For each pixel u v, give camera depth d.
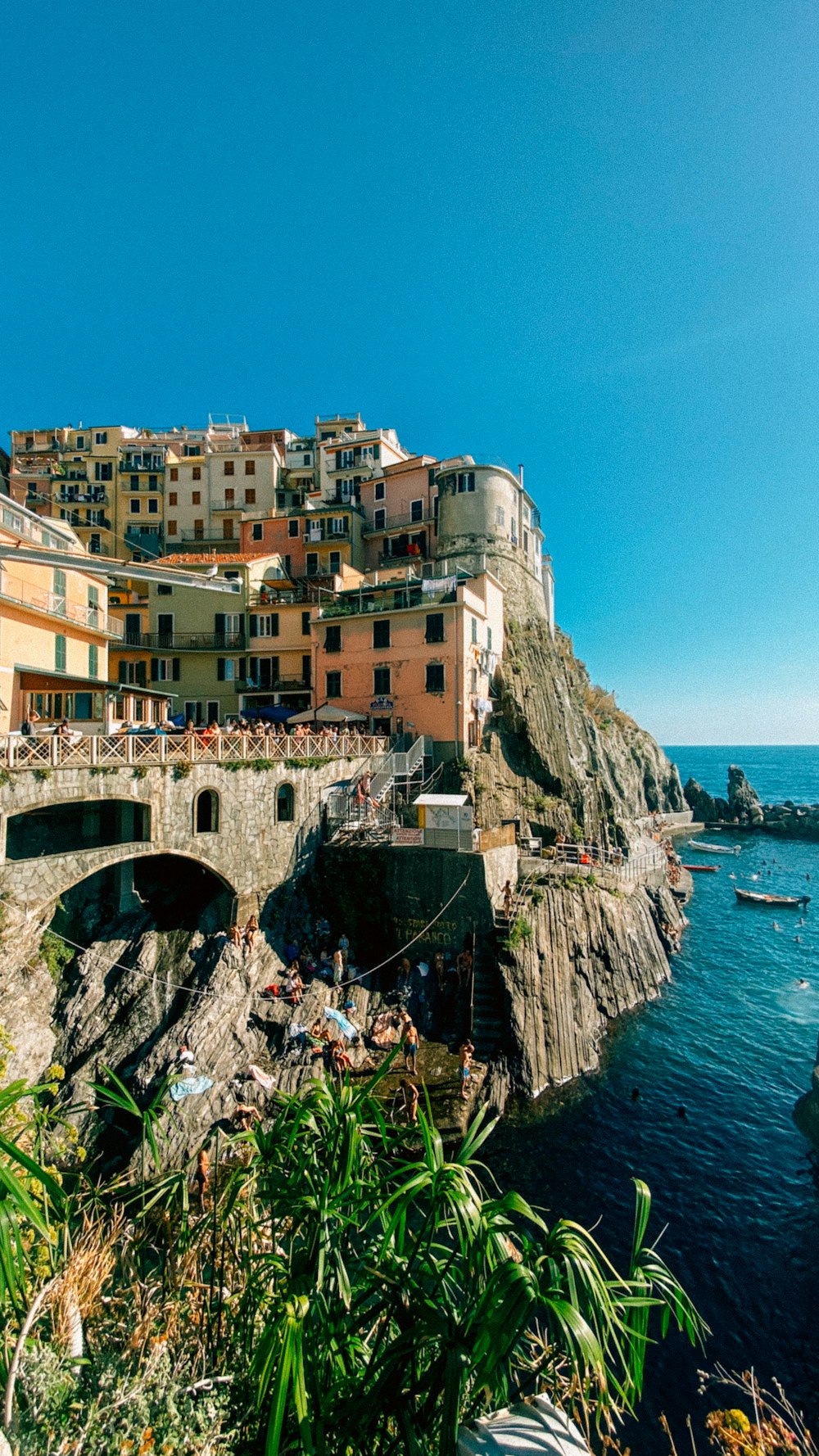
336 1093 6.77
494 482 52.53
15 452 80.81
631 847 52.50
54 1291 5.71
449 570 51.25
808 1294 16.81
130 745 24.14
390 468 60.19
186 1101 20.20
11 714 30.73
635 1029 31.20
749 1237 18.52
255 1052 23.25
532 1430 4.30
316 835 31.45
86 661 37.91
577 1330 4.01
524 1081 24.72
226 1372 5.63
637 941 36.59
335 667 42.81
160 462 72.56
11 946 21.31
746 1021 32.44
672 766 102.25
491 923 27.80
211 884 29.00
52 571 35.19
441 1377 4.41
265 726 32.62
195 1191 16.25
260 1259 6.11
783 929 48.59
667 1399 14.28
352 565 58.28
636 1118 24.03
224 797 27.06
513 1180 20.50
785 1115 24.42
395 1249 5.38
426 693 39.09
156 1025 23.27
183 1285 6.48
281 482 73.12
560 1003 27.84
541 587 60.59
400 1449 4.50
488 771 38.81
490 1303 4.39
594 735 58.66
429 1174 5.33
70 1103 19.56
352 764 34.03
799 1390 14.42
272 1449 4.04
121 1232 7.33
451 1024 26.56
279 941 28.11
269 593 52.16
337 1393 4.70
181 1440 4.52
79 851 23.02
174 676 50.41
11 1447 4.10
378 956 29.17
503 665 45.34
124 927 26.09
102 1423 4.54
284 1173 6.44
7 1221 4.58
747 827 96.88
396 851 29.66
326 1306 5.21
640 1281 5.00
